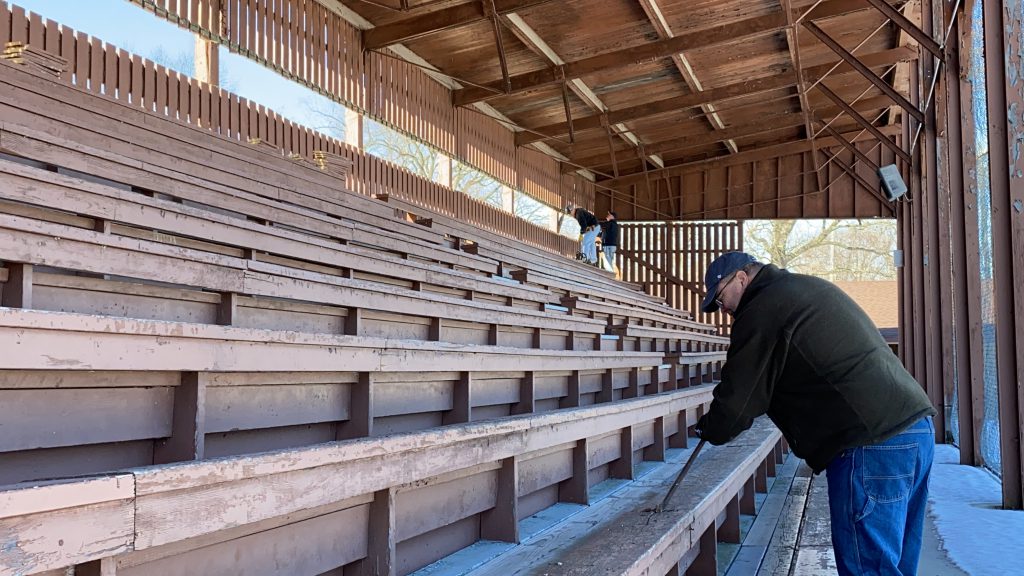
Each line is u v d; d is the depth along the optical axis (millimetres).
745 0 12617
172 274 3111
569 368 5102
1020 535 5188
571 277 12391
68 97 4914
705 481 4465
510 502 3361
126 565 1674
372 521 2545
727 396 2994
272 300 3795
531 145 18719
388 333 4594
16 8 6195
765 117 19188
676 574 3438
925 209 13328
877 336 2957
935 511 6066
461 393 3883
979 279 8367
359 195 7922
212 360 2344
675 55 13992
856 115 15273
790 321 2895
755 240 32875
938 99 11117
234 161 6285
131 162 4359
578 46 13570
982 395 8500
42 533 1360
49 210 3346
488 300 7098
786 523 5957
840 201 21344
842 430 2883
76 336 1936
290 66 10234
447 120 14570
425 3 11523
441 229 9617
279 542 2158
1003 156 6133
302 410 2902
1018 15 5984
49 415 2012
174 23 8273
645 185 22688
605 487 4715
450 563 3004
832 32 14773
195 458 2312
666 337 9258
